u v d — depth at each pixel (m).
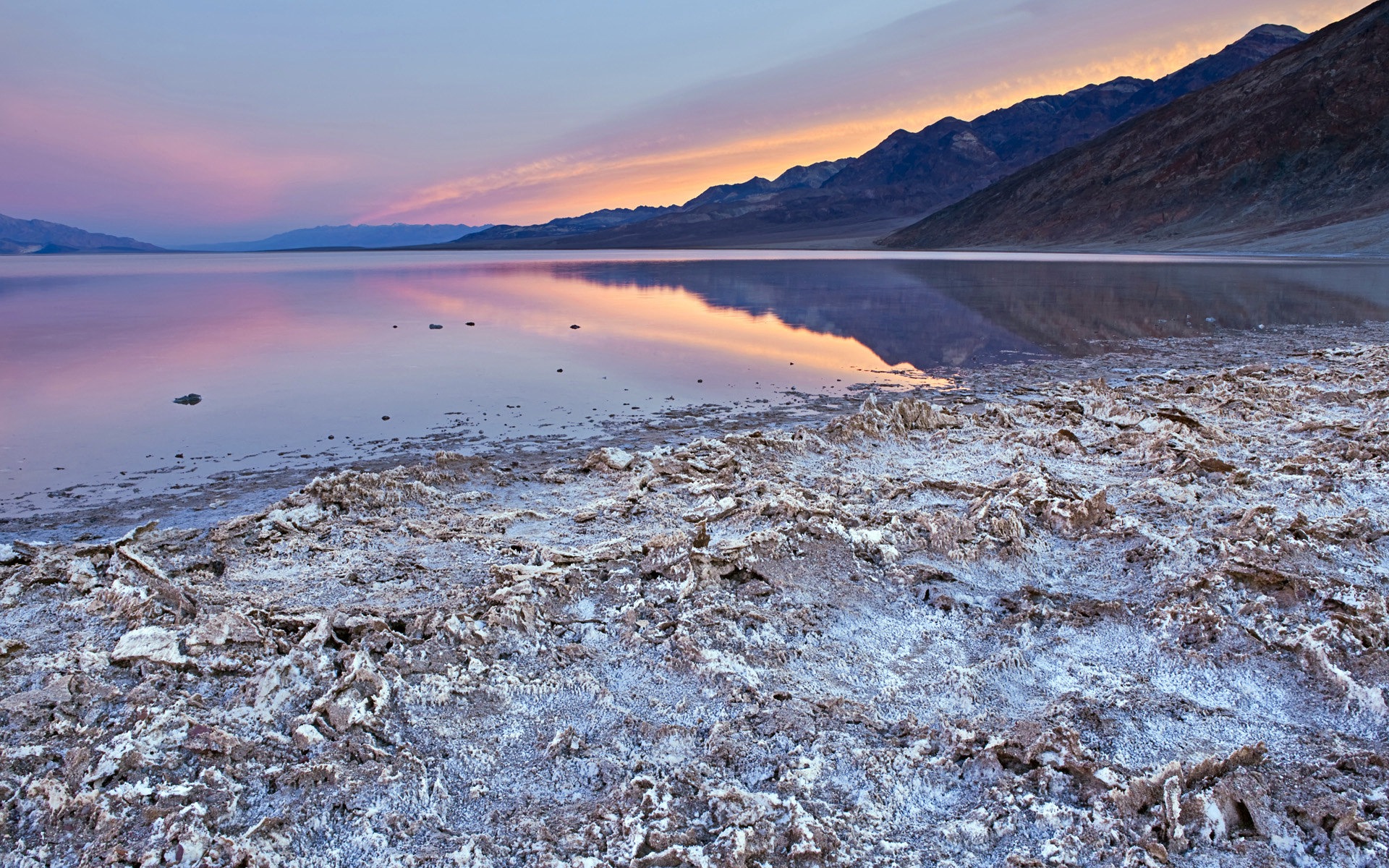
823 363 16.45
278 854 3.18
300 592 5.57
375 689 4.19
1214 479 7.55
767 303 29.52
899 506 7.07
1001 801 3.50
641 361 16.83
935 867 3.17
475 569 5.96
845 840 3.29
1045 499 6.78
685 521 6.74
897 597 5.49
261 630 4.79
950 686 4.39
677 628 4.89
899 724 4.09
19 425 11.54
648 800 3.44
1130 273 40.62
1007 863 3.16
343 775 3.60
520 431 11.02
